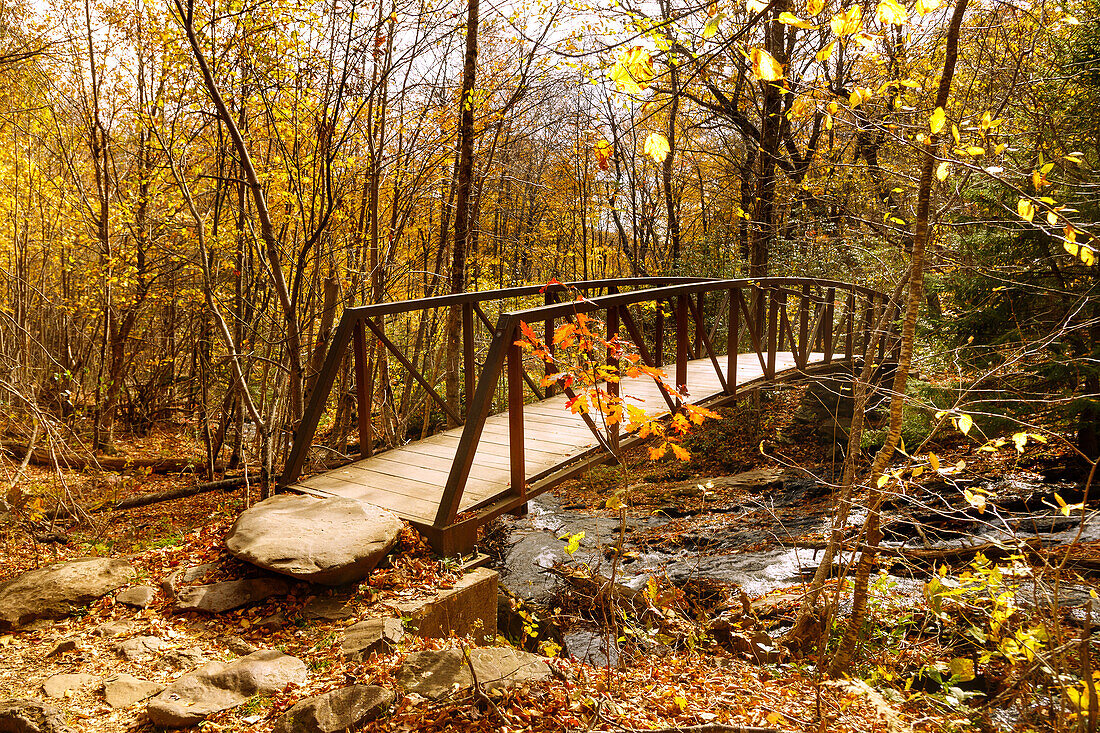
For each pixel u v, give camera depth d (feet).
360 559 12.41
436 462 17.89
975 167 11.10
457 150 36.01
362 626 11.25
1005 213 21.90
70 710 9.25
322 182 26.66
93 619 11.76
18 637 11.29
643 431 11.28
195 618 11.68
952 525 23.98
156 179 37.45
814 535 26.58
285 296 22.53
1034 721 10.45
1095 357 21.44
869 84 17.69
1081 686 8.42
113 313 41.24
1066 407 23.39
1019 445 10.73
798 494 33.09
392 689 9.38
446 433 20.93
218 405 39.91
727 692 11.28
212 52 25.08
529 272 63.41
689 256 50.57
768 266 43.21
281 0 23.73
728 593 22.40
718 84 44.91
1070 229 9.74
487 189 44.60
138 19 35.47
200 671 9.97
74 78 40.60
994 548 19.85
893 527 24.59
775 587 22.77
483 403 14.37
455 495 13.79
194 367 43.83
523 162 58.49
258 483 31.45
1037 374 22.41
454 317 34.76
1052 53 21.88
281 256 31.83
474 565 13.66
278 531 12.99
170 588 12.41
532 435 20.33
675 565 26.13
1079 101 21.71
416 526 13.96
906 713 11.16
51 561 17.46
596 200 62.28
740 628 17.51
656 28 9.83
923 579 19.79
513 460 15.65
